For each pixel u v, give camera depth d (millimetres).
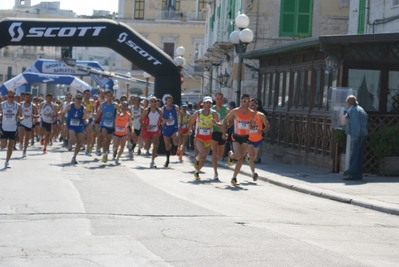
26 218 10719
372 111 19469
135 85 78750
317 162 21156
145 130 20922
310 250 8773
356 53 19375
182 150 24047
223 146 18141
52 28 27469
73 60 43406
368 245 9500
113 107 21484
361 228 11070
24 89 44500
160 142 27500
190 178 18078
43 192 13711
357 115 17797
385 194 15180
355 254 8734
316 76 21828
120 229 9938
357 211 13273
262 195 15109
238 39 24641
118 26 28047
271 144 26047
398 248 9422
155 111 20922
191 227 10250
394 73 19609
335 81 20016
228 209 12414
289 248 8852
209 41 42250
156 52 28469
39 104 30203
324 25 31562
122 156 25453
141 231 9812
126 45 28109
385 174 19172
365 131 17828
